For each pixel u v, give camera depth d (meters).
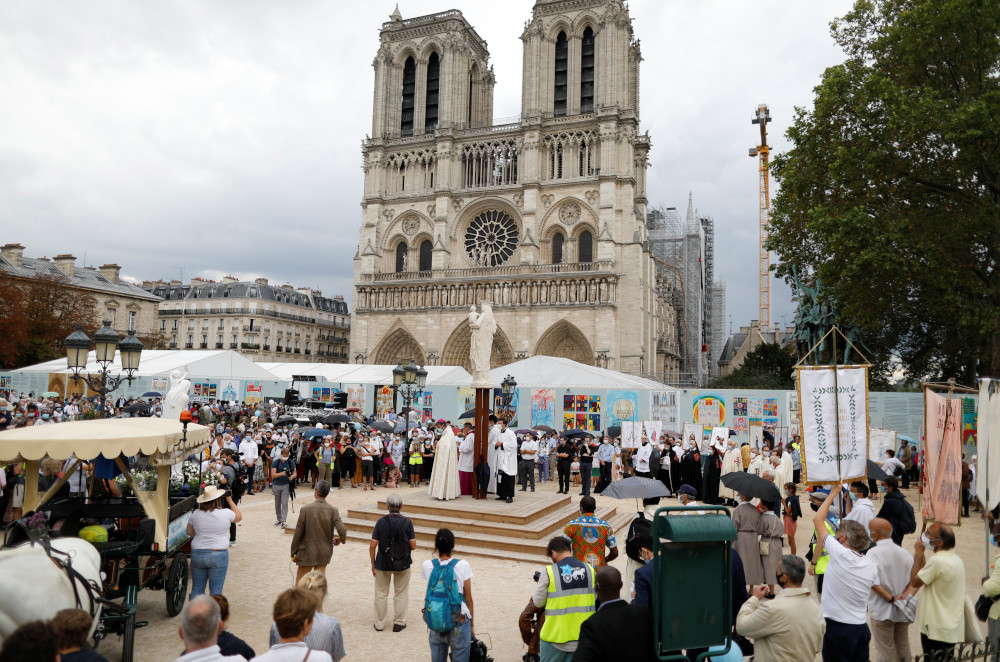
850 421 14.51
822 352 43.72
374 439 36.56
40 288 84.38
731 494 34.72
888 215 35.06
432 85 104.56
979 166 33.22
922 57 34.53
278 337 131.88
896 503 18.14
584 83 95.12
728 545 8.22
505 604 16.92
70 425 13.17
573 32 94.25
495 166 99.44
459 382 63.91
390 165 102.81
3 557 9.28
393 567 14.77
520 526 23.02
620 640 7.73
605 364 84.56
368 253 100.62
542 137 93.88
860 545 10.75
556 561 10.87
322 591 9.66
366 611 16.25
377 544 14.90
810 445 14.41
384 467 38.00
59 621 6.92
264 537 24.06
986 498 13.55
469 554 21.59
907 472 38.25
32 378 63.78
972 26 32.47
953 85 35.34
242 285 130.50
